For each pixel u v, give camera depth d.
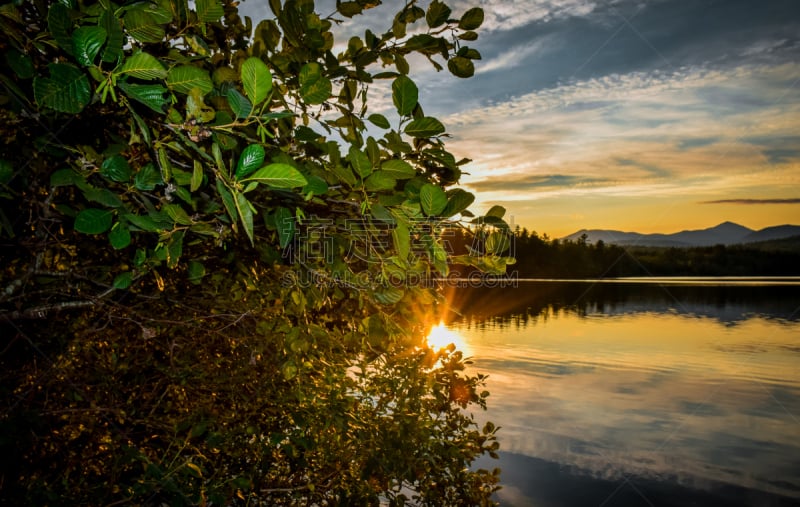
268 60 1.47
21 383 2.58
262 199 1.42
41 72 1.17
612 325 43.25
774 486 11.61
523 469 11.74
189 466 2.30
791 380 22.91
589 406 17.55
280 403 3.26
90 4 1.00
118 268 2.27
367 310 2.11
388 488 3.74
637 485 11.20
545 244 143.38
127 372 3.21
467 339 32.59
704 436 15.02
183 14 1.12
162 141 0.94
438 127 1.26
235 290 2.99
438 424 3.99
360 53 1.66
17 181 1.49
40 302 1.92
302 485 3.66
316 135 1.33
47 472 2.59
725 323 45.59
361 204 1.24
